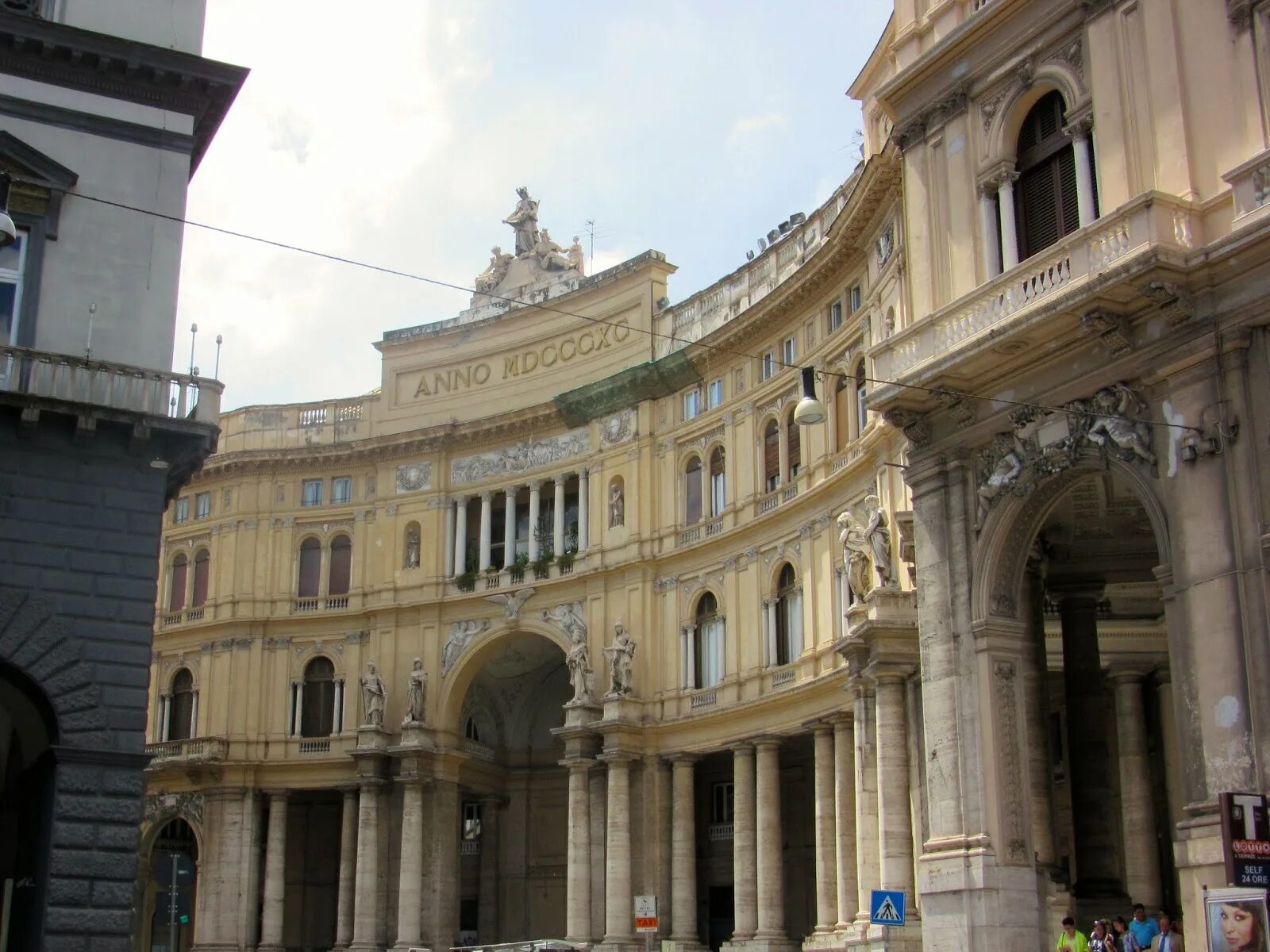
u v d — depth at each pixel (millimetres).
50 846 28766
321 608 69500
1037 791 29125
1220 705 24031
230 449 73062
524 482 66438
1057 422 28047
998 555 29125
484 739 70750
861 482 49156
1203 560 24672
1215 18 26203
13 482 30141
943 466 30375
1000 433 29359
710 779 61219
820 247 52594
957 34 31312
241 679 69062
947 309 29719
